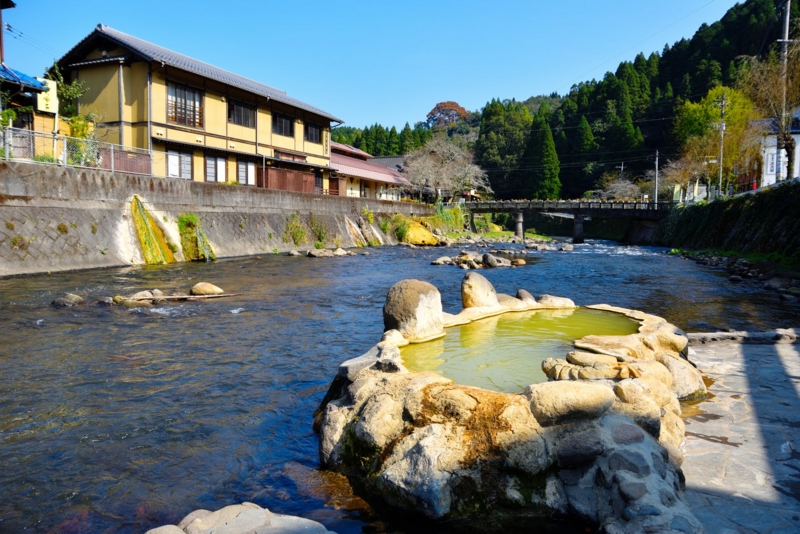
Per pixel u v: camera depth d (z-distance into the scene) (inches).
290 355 333.4
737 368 283.0
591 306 382.3
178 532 133.3
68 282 593.0
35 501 165.0
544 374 223.0
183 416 233.1
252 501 163.9
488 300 358.3
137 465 188.7
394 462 158.4
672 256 1227.2
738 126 1485.0
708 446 184.1
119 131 1035.9
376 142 3622.0
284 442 207.0
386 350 224.5
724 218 1205.7
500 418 153.9
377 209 1595.7
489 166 3415.4
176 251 858.8
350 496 164.4
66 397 256.2
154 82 1032.8
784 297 561.3
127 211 802.8
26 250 636.7
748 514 140.0
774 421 206.8
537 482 149.3
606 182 2901.1
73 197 720.3
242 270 778.8
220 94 1196.5
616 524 131.9
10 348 341.4
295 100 1556.3
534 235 2593.5
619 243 2057.1
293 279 706.8
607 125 3250.5
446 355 252.7
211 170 1187.3
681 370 238.1
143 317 443.5
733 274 790.5
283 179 1348.4
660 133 3068.4
